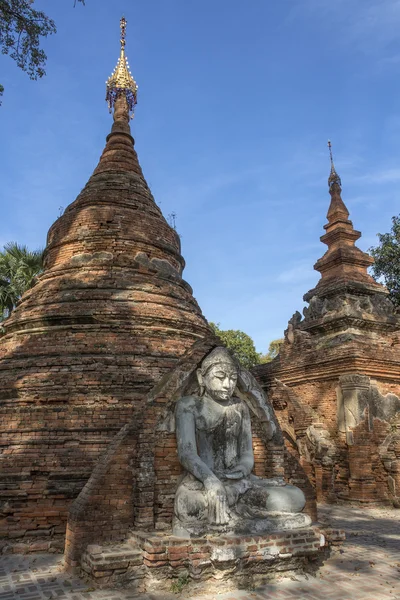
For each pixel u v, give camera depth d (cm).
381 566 929
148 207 1597
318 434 2012
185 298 1459
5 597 723
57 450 1038
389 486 1859
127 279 1363
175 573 762
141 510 854
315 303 2319
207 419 920
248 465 924
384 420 1980
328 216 2570
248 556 782
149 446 889
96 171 1694
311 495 1088
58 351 1197
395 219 2989
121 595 734
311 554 839
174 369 948
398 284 2962
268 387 2442
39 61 1420
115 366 1165
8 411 1116
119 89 1908
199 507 824
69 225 1522
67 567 839
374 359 2003
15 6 1306
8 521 962
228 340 4491
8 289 2800
